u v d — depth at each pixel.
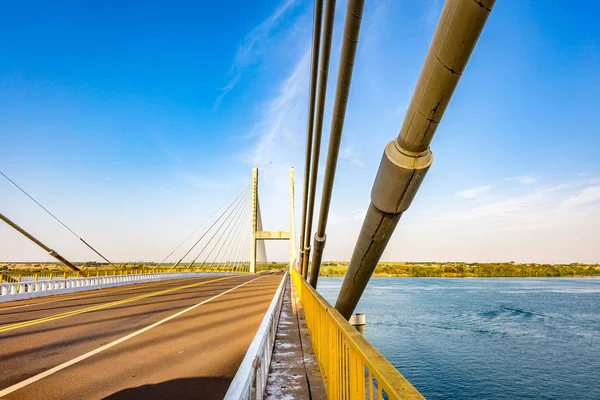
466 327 31.30
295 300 14.55
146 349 7.09
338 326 3.26
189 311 12.30
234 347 7.26
